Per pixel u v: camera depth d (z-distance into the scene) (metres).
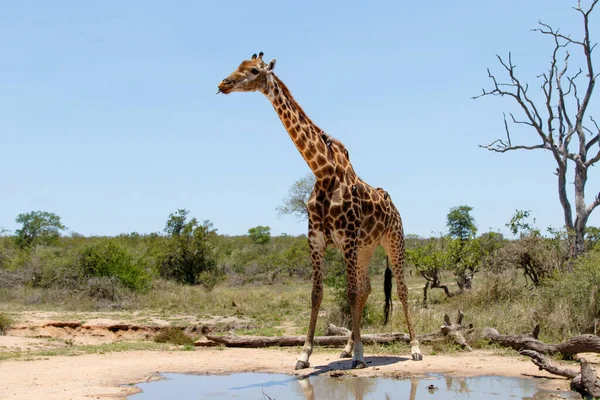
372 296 20.31
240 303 20.75
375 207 9.91
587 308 11.54
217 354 11.07
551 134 24.00
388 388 7.88
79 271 23.62
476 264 19.17
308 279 33.38
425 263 19.02
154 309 20.17
